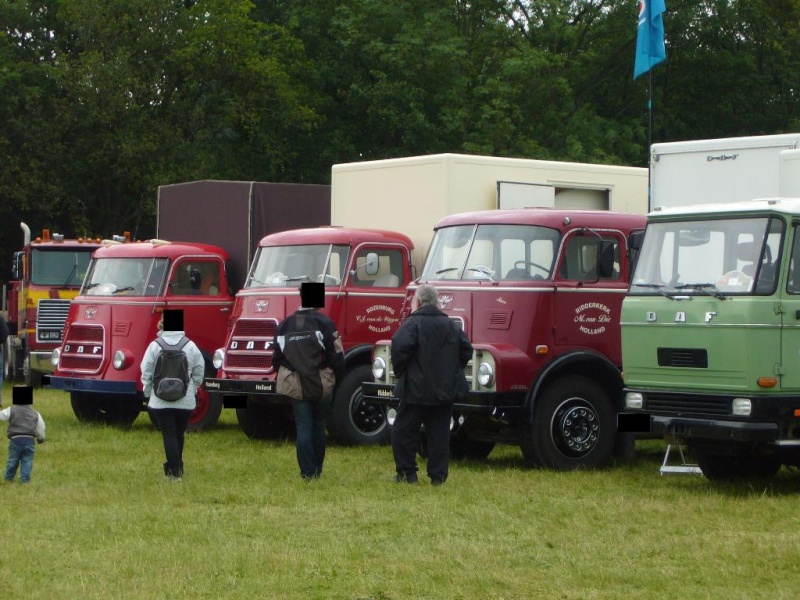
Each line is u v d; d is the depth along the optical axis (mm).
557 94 42094
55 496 12758
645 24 23172
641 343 13305
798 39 43750
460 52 40094
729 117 45625
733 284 12625
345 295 17375
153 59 38844
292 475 14203
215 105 40250
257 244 19953
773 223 12570
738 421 12398
